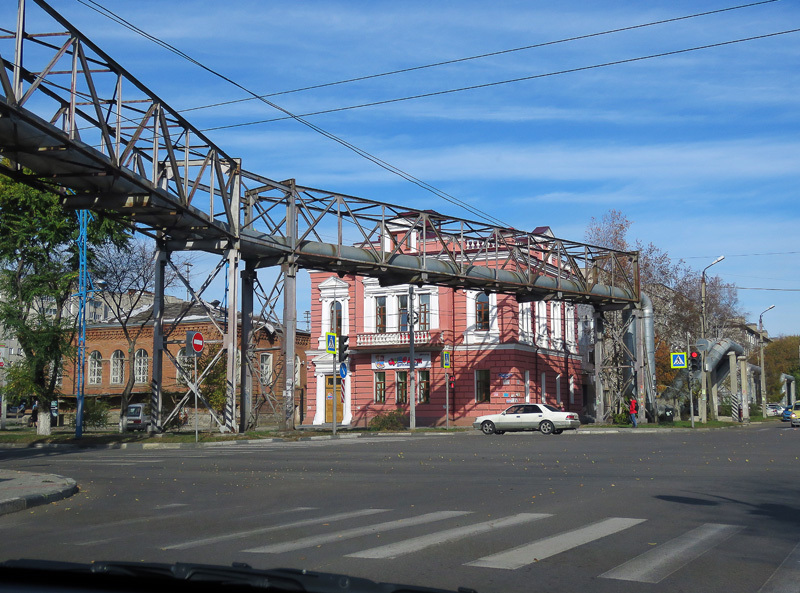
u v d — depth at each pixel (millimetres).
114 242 36938
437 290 50938
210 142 27625
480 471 17328
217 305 61188
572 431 38969
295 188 32406
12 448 29516
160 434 30875
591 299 44750
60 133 18969
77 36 19344
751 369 77312
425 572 7020
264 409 55094
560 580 6738
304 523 10086
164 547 8430
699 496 12445
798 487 13641
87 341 61625
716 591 6422
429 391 50781
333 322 53125
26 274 35094
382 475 16656
